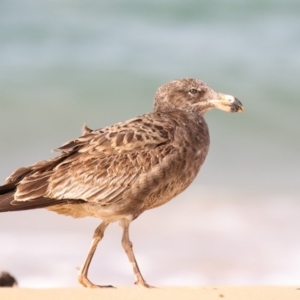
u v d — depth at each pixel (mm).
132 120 10852
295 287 10148
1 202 10336
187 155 10688
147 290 9836
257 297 9594
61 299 9133
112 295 9461
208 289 9953
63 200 10445
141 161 10453
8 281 11453
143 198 10523
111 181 10430
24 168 10609
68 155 10617
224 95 11422
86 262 10562
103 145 10539
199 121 11195
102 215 10555
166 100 11461
